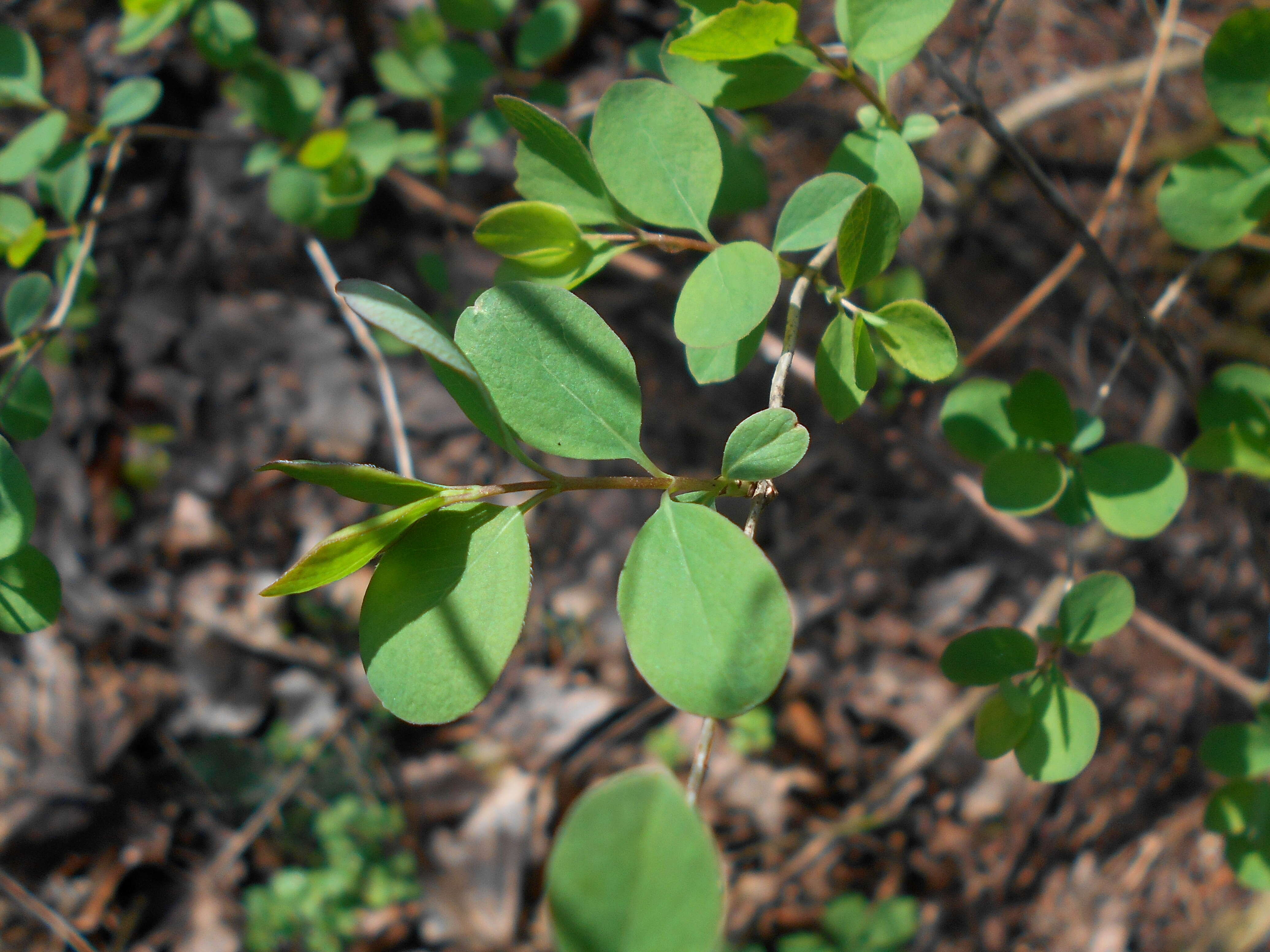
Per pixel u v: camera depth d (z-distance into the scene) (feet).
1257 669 9.87
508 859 10.12
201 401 11.08
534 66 7.44
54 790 9.93
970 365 8.50
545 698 10.69
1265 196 3.79
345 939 9.85
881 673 10.42
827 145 10.58
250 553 11.03
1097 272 10.48
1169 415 9.94
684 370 10.84
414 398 11.12
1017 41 10.34
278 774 10.46
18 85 5.63
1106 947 9.30
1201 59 9.09
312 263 11.18
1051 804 10.00
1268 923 8.67
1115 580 3.56
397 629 2.42
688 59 3.42
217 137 7.89
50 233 5.52
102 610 10.57
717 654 2.24
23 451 10.75
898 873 9.90
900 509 10.77
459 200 11.02
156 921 9.82
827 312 10.28
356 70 10.91
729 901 9.75
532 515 10.85
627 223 3.26
